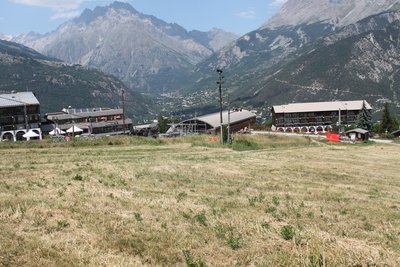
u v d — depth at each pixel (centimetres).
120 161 3697
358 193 2666
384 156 5784
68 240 1274
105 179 2527
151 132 15725
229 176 3094
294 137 8788
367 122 14900
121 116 16175
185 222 1585
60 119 14625
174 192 2245
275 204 2086
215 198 2147
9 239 1243
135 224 1495
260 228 1494
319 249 1175
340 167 4169
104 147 5397
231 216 1711
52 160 3650
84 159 3825
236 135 8031
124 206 1772
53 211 1570
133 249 1254
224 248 1297
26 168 2972
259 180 2980
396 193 2834
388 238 1541
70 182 2339
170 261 1195
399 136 12775
